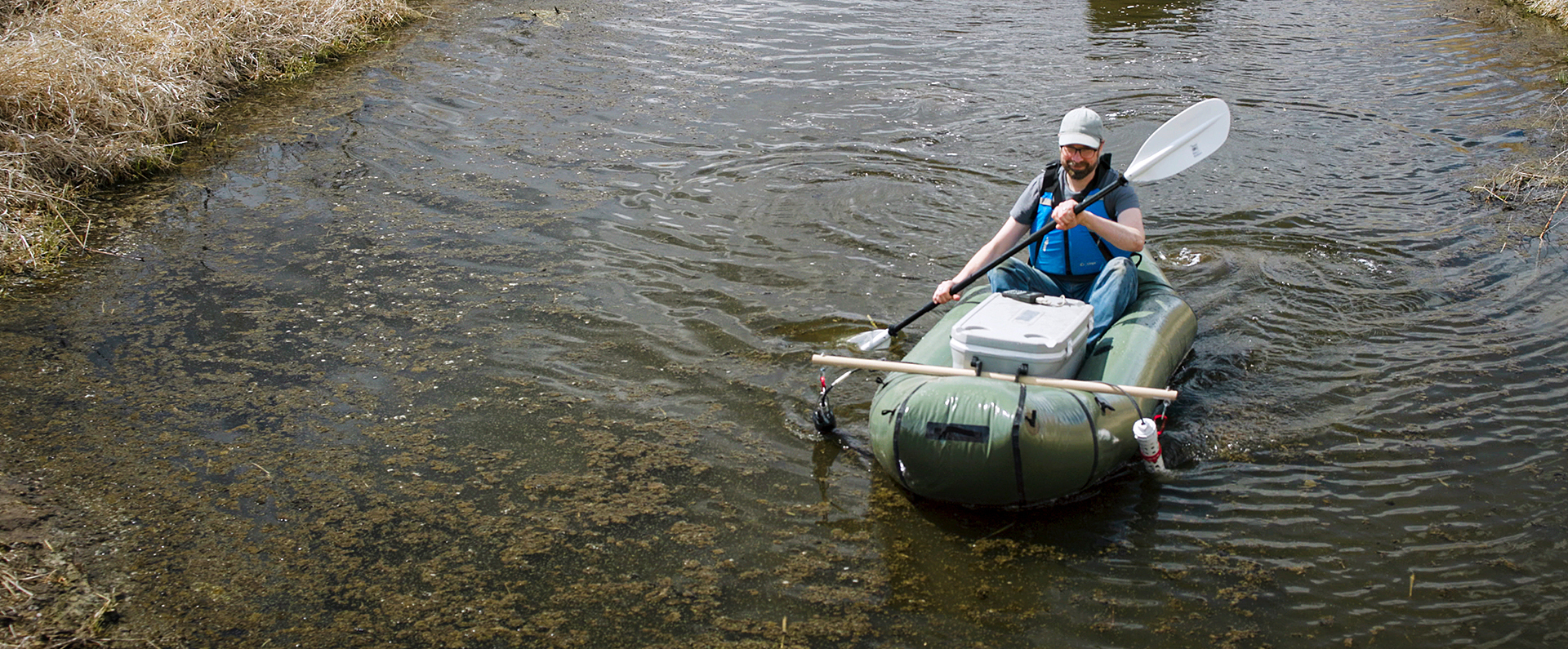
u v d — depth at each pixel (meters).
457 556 3.31
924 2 11.07
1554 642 2.96
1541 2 10.70
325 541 3.37
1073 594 3.15
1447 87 8.36
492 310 4.86
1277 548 3.34
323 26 8.89
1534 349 4.54
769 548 3.36
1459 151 7.00
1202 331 4.69
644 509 3.54
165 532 3.38
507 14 10.23
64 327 4.65
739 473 3.73
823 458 3.83
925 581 3.21
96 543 3.32
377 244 5.50
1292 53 9.34
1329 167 6.70
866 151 6.96
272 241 5.53
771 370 4.41
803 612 3.09
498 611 3.09
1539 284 5.14
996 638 2.98
